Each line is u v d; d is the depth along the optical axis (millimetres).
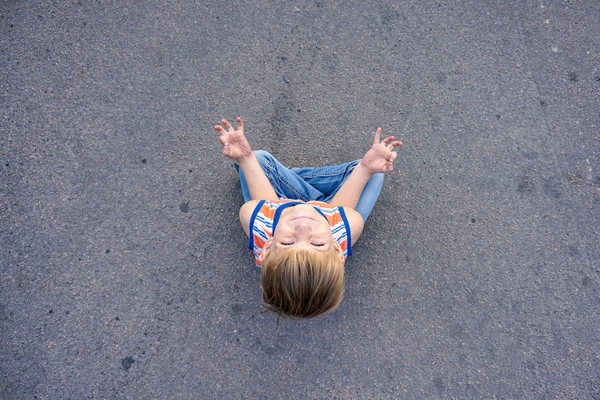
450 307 2262
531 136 2377
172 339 2221
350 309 2246
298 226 1626
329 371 2211
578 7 2457
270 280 1651
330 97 2400
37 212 2277
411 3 2465
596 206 2330
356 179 1989
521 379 2223
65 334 2213
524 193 2334
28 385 2182
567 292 2277
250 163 1990
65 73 2375
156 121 2355
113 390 2188
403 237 2303
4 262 2242
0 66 2369
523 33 2453
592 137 2383
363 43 2436
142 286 2250
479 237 2307
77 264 2252
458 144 2369
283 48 2422
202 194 2320
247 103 2385
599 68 2438
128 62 2391
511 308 2266
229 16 2436
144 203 2303
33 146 2320
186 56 2404
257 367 2209
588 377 2227
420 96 2404
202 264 2273
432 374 2217
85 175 2307
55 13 2410
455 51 2439
